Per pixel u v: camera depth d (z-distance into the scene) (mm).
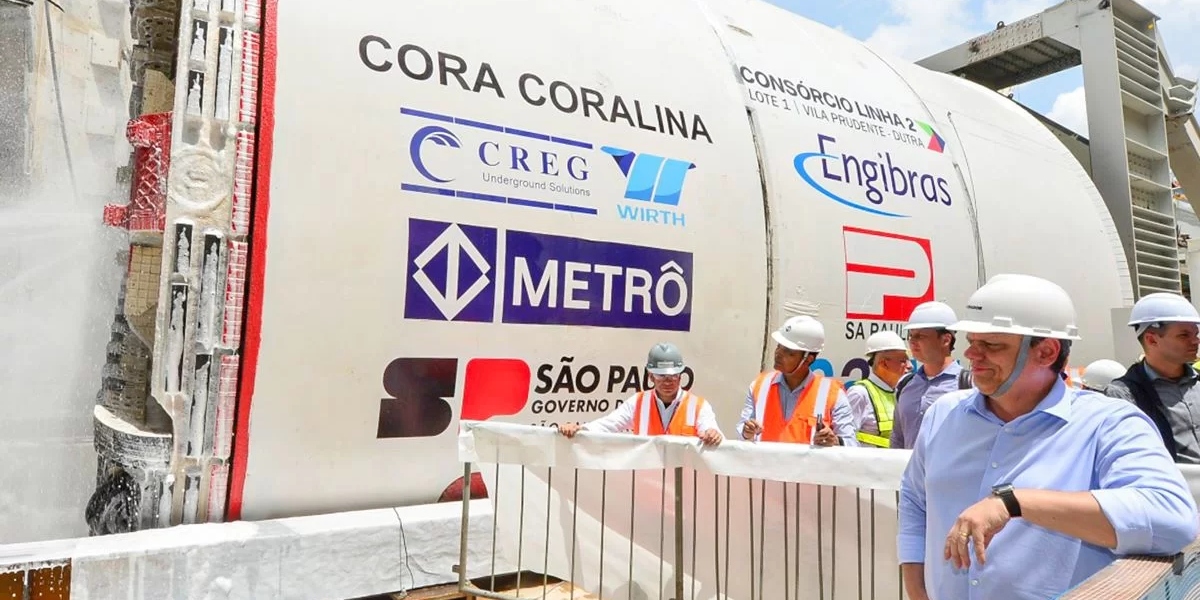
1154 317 3217
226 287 2896
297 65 3059
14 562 2459
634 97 4008
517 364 3480
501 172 3439
